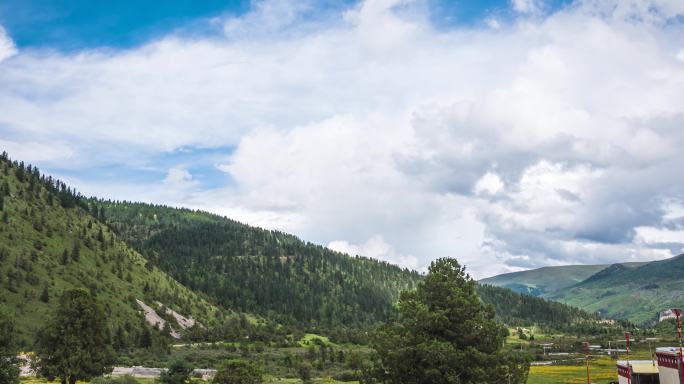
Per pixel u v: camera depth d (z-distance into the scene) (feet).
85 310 265.13
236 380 330.34
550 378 386.11
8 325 220.23
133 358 526.57
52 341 257.14
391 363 136.87
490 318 147.13
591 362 512.22
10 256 654.12
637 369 189.98
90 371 263.49
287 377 470.39
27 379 310.45
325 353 634.02
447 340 138.00
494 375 131.23
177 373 362.94
